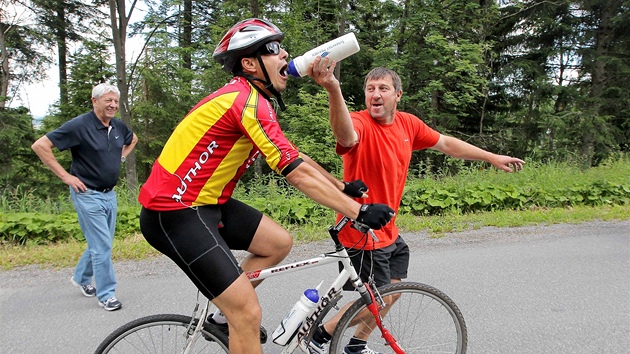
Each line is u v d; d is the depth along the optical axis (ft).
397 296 7.75
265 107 6.07
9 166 46.91
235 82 6.31
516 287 12.37
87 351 9.39
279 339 7.18
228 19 47.34
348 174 8.14
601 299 11.50
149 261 15.03
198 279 6.34
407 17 47.32
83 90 52.13
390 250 8.21
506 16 50.34
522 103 52.70
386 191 8.03
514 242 16.71
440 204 22.52
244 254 15.51
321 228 19.12
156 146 52.65
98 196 11.40
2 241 17.72
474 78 45.60
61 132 11.03
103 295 11.37
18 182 47.91
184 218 6.26
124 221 19.70
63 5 60.80
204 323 7.25
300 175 6.00
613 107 50.03
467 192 23.29
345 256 7.23
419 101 48.96
